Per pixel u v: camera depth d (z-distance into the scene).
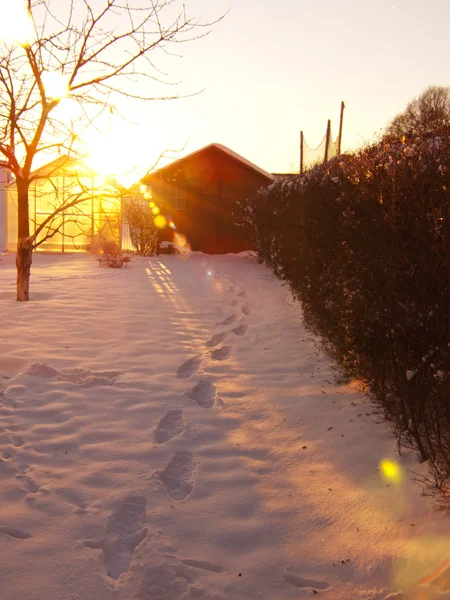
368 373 4.82
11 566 2.97
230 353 7.27
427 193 3.60
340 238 5.30
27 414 5.05
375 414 4.70
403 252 3.81
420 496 3.49
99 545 3.20
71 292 11.51
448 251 3.37
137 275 15.02
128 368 6.44
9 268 17.39
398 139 4.64
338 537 3.30
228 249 22.70
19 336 7.55
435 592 2.72
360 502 3.60
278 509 3.60
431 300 3.67
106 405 5.35
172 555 3.13
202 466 4.19
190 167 22.44
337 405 5.16
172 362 6.72
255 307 10.16
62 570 2.96
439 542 3.07
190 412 5.23
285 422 4.96
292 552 3.18
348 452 4.25
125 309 9.70
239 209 22.44
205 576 2.96
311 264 6.80
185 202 22.58
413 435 3.85
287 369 6.39
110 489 3.82
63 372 6.20
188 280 14.09
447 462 3.35
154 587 2.87
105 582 2.88
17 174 9.52
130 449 4.44
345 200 4.69
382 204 3.94
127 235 22.48
